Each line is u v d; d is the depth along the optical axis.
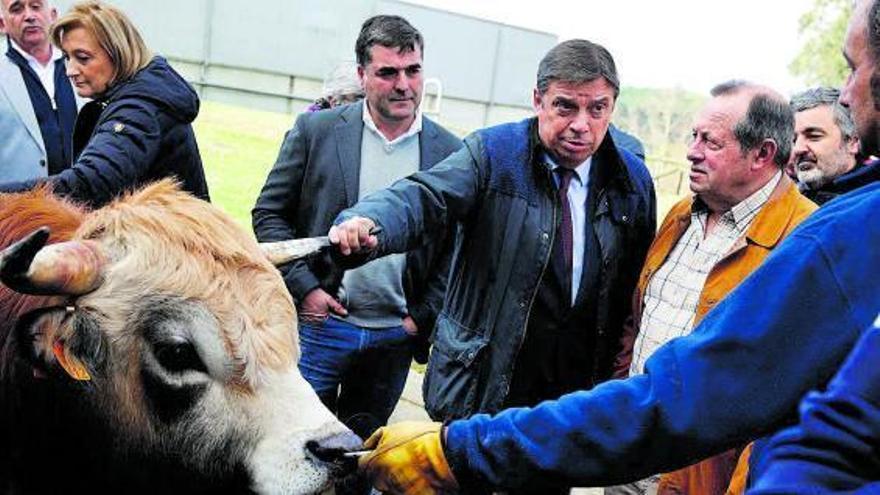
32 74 4.71
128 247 2.37
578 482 1.89
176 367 2.34
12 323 2.41
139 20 21.14
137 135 3.42
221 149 14.01
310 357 4.17
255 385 2.32
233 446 2.32
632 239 3.51
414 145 4.23
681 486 3.12
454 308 3.42
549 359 3.40
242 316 2.34
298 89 23.16
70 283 2.22
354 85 5.46
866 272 1.53
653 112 28.88
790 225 3.07
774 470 1.24
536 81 3.33
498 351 3.27
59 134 4.86
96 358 2.33
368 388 4.33
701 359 1.69
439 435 2.05
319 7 23.03
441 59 25.47
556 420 1.87
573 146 3.19
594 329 3.45
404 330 4.23
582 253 3.38
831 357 1.55
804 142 4.08
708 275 3.15
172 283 2.33
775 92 3.12
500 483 1.96
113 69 3.60
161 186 2.60
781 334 1.60
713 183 3.12
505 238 3.26
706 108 3.17
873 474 1.17
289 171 4.19
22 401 2.43
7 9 4.64
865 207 1.57
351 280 4.05
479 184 3.28
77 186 3.17
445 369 3.38
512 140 3.31
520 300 3.26
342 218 2.99
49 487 2.50
